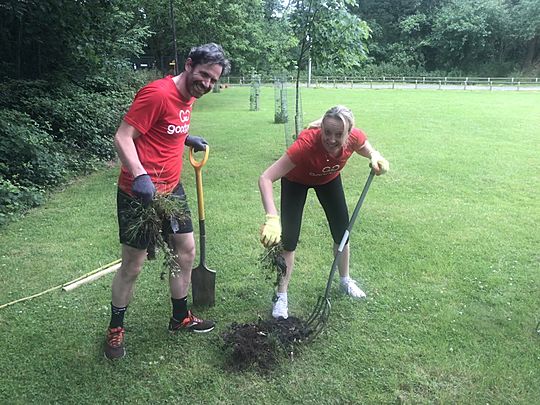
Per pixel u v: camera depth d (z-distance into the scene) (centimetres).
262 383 268
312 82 3853
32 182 659
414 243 462
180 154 278
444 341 304
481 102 2102
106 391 263
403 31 5294
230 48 2762
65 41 999
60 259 429
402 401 254
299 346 296
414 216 544
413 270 404
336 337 308
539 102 2095
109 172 791
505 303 350
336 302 351
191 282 339
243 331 299
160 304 349
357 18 847
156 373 276
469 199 616
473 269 405
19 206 566
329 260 426
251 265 414
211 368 280
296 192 318
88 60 1070
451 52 5116
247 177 738
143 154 259
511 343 302
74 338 309
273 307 332
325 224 516
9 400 255
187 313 314
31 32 951
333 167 306
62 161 736
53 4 887
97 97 1040
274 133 1188
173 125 261
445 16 5066
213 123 1395
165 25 2194
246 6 2870
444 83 3884
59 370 279
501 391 261
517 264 418
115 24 1138
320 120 312
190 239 292
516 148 961
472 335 310
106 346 289
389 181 710
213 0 2381
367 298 357
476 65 5084
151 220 250
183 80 260
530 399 255
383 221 525
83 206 591
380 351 294
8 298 361
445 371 276
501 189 664
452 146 986
